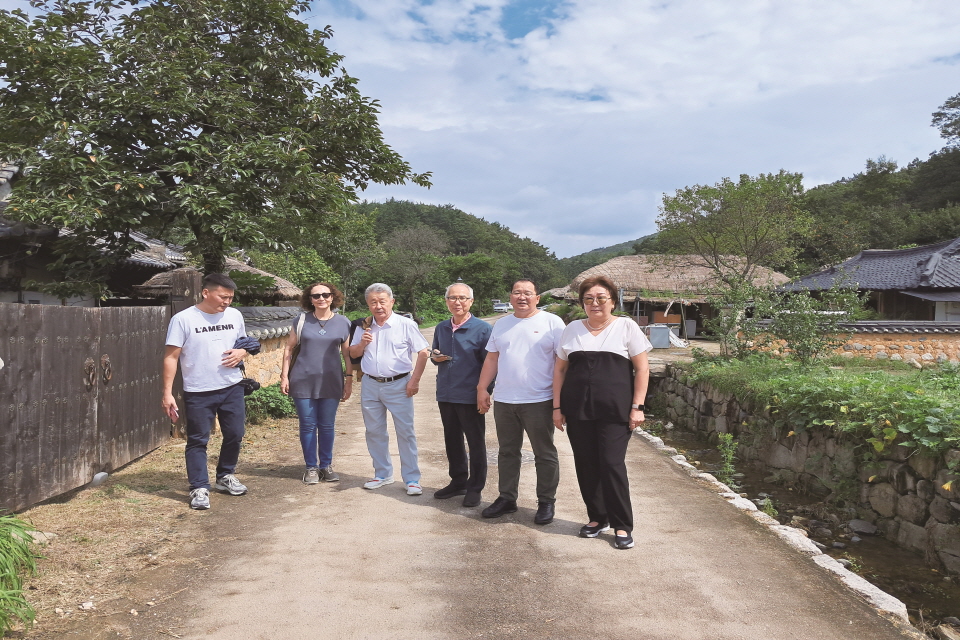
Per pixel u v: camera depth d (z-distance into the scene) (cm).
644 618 286
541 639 266
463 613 289
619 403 374
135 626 272
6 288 871
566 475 568
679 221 1988
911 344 1438
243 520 420
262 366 938
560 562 352
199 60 818
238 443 481
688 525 425
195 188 752
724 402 908
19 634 261
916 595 434
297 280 2559
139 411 584
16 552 299
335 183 870
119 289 1073
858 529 557
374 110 930
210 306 455
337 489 500
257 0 865
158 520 413
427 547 373
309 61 909
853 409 593
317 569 338
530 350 413
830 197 4891
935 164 4750
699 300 2366
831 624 283
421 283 5572
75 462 464
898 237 4075
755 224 1908
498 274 5959
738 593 314
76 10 819
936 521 488
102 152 748
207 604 295
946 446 479
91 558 343
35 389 418
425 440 732
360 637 266
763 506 612
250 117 853
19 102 810
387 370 482
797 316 1036
